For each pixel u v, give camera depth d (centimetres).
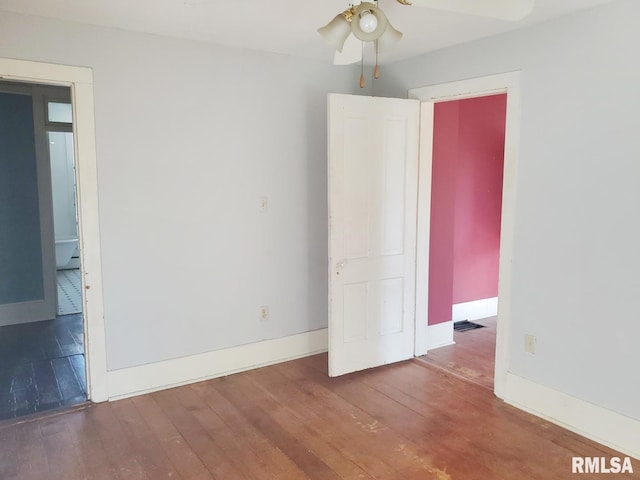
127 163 320
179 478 246
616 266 266
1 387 352
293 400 330
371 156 362
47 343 446
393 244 381
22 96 496
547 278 299
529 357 312
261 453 267
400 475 247
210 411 315
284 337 400
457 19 284
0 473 250
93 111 305
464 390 346
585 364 283
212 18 287
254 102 365
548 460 260
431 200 414
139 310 335
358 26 190
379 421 301
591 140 272
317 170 402
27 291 512
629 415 264
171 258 343
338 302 360
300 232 399
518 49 304
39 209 510
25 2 261
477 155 497
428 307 422
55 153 807
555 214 292
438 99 364
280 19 289
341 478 245
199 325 359
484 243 515
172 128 333
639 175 253
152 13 278
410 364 394
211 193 354
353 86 412
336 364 365
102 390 327
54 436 285
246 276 376
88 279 314
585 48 271
